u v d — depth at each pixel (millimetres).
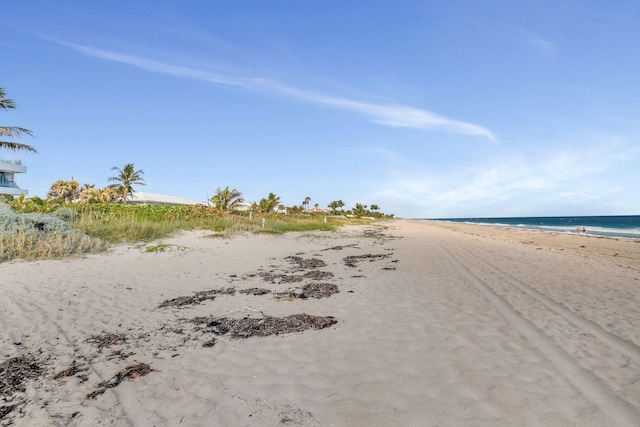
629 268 11578
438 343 4680
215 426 2926
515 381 3633
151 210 22750
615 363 4051
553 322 5535
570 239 26875
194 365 4082
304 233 25219
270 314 6066
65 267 9484
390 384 3605
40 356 4258
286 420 3004
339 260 12938
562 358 4180
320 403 3270
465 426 2895
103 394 3420
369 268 11078
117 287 7820
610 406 3154
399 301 6871
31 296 6719
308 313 6117
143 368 3971
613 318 5770
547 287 8195
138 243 14211
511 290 7832
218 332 5188
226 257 12984
